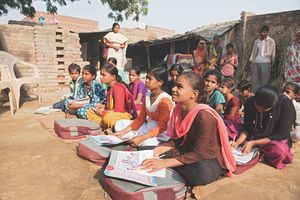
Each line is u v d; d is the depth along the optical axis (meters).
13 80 5.98
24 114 5.58
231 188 2.51
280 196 2.40
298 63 6.18
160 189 2.08
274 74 9.66
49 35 9.01
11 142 3.75
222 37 11.88
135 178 2.13
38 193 2.41
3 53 6.84
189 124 2.28
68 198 2.34
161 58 17.81
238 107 3.82
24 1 11.50
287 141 3.11
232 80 3.81
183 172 2.31
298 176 2.80
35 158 3.13
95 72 4.76
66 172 2.79
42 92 8.88
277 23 10.45
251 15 11.32
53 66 9.14
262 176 2.77
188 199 2.33
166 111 2.94
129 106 4.04
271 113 2.90
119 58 7.51
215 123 2.27
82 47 16.44
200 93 2.31
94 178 2.67
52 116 5.24
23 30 8.72
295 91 3.87
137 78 4.93
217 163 2.33
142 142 2.94
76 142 3.71
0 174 2.77
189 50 14.87
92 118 4.40
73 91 5.04
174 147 2.58
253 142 2.94
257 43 7.28
